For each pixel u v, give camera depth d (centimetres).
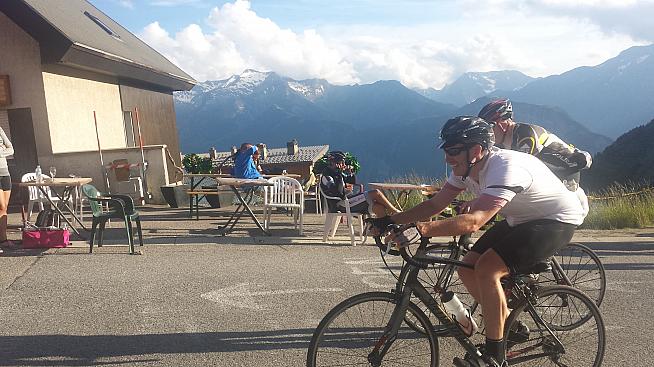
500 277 306
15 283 530
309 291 519
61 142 1180
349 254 676
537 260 311
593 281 468
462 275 331
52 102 1151
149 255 650
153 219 952
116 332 411
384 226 294
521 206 306
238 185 783
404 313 303
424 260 304
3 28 1114
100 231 688
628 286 543
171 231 816
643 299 503
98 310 458
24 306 465
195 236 772
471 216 282
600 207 1012
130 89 1505
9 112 1136
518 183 291
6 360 361
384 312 310
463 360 314
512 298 325
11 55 1121
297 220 882
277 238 766
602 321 339
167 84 1656
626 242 766
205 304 477
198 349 383
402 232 283
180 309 463
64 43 1088
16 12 1067
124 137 1462
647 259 659
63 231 678
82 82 1266
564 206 312
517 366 339
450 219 283
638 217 959
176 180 1288
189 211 1052
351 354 308
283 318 446
